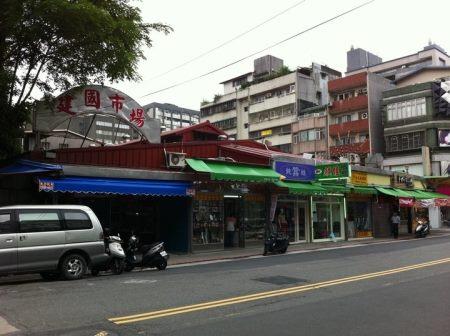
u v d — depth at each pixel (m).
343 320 7.38
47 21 14.09
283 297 9.22
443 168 48.38
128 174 17.97
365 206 31.91
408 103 51.16
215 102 73.88
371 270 13.30
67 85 17.33
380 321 7.33
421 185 39.41
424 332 6.71
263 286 10.53
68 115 18.14
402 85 58.16
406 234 35.03
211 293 9.63
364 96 54.00
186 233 20.33
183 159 20.19
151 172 18.69
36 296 9.42
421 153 49.56
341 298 9.14
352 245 25.22
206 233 21.56
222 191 22.17
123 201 19.91
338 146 54.91
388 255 17.81
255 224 23.92
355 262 15.47
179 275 12.64
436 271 12.92
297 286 10.52
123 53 15.47
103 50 15.49
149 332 6.63
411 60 68.50
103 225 19.19
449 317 7.59
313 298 9.14
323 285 10.66
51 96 17.36
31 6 13.61
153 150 20.42
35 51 15.62
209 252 21.00
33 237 11.70
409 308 8.25
